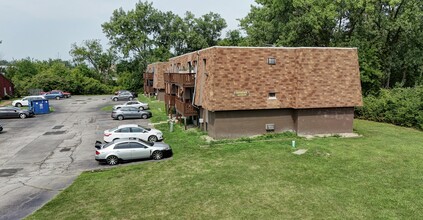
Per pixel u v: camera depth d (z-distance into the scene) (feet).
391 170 57.26
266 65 82.17
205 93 83.66
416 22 128.88
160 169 60.13
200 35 281.33
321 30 142.51
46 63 381.19
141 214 42.11
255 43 172.14
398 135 89.56
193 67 98.48
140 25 264.93
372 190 48.32
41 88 237.86
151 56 259.19
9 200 47.67
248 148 72.08
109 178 56.13
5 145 82.94
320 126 85.87
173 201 45.83
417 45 140.36
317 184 50.96
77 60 328.90
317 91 83.61
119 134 80.89
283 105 83.51
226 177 54.60
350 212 41.39
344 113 87.45
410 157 65.21
